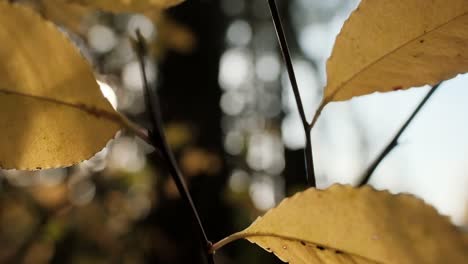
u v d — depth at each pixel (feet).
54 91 0.99
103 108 1.01
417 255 0.90
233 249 4.59
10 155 1.00
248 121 6.63
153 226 4.83
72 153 1.01
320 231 0.97
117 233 4.87
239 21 6.79
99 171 4.80
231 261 4.40
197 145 5.13
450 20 1.05
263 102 7.04
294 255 1.00
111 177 4.89
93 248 4.73
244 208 4.91
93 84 1.00
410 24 1.06
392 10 1.06
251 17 6.89
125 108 3.96
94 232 4.75
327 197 0.95
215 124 5.29
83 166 4.62
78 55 0.98
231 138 5.67
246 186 5.16
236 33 6.92
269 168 5.55
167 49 4.35
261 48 7.50
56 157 1.01
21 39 0.96
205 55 5.33
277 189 4.92
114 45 3.77
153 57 4.27
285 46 1.08
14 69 0.98
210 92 5.35
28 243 4.29
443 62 1.07
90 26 3.19
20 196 4.35
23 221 4.45
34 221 4.44
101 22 3.31
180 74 5.30
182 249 4.72
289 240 1.00
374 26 1.07
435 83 1.07
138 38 1.08
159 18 3.83
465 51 1.06
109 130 1.01
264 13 6.90
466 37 1.05
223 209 4.87
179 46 4.13
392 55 1.08
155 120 1.04
